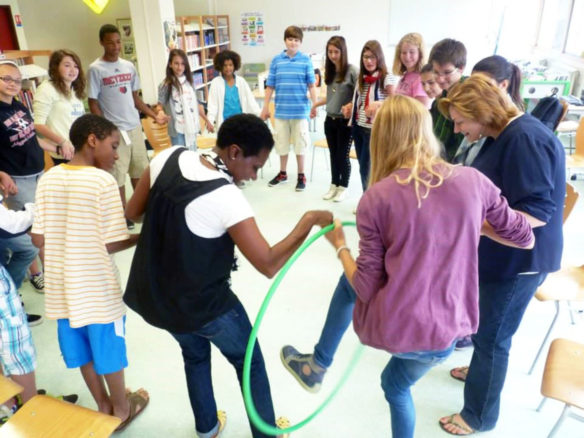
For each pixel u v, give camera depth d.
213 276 1.37
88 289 1.55
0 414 1.71
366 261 1.17
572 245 3.31
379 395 2.09
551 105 1.69
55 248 1.55
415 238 1.11
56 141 3.11
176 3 8.80
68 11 8.19
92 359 1.75
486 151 1.48
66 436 1.31
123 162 3.79
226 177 1.33
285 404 2.05
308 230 1.41
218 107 4.56
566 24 6.20
